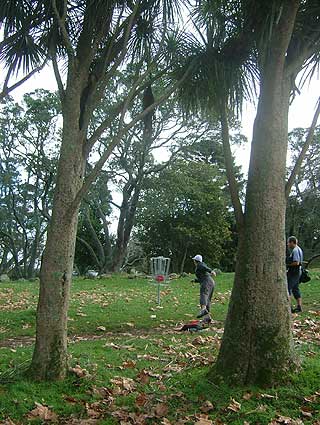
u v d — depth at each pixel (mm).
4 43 6027
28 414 4613
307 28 5387
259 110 5254
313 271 17312
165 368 5750
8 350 6641
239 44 5684
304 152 5324
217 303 11180
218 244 30156
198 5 5785
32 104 25953
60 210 5359
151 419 4492
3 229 31062
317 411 4332
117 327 8758
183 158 24891
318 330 7562
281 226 5066
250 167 5227
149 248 31250
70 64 5578
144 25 6156
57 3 5902
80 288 15117
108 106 20234
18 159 27922
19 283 17656
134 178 24344
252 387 4727
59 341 5309
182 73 5938
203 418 4316
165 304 11047
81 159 5574
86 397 4969
